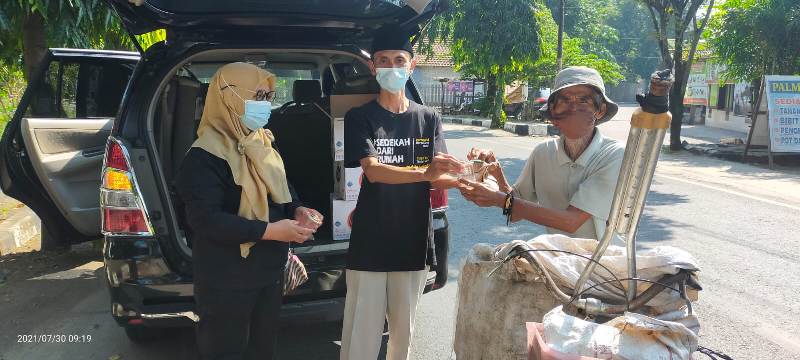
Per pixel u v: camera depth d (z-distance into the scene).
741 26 14.03
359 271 2.73
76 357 3.63
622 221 1.75
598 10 46.41
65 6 5.72
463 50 21.00
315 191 4.07
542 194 2.57
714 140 17.62
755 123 12.14
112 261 3.04
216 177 2.34
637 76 54.66
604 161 2.32
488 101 27.08
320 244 3.29
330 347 3.77
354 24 3.51
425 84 33.69
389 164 2.66
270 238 2.36
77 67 4.91
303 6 3.32
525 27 20.00
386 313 2.93
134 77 3.23
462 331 2.28
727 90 22.28
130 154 3.06
